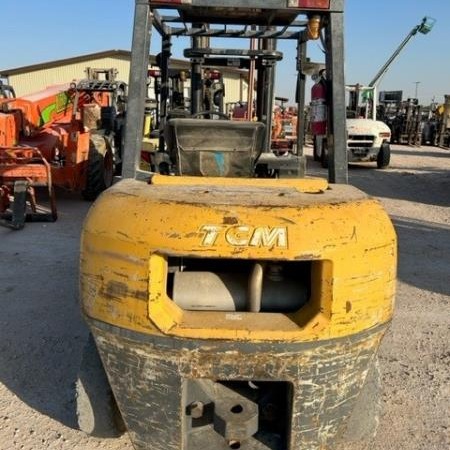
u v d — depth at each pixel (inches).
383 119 1122.7
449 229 319.6
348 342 89.7
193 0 113.7
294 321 90.0
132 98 114.4
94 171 353.7
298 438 93.4
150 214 88.4
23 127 342.0
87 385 107.0
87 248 93.6
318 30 117.5
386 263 92.3
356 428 108.4
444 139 1048.2
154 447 96.7
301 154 146.4
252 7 114.1
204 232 85.0
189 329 87.3
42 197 370.6
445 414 127.6
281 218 86.4
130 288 88.3
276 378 89.7
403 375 144.2
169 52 155.4
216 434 97.6
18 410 125.2
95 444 113.8
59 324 169.5
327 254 85.7
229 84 831.7
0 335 161.3
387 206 387.5
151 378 91.7
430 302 198.2
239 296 94.0
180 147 121.3
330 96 117.9
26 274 214.5
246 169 123.1
